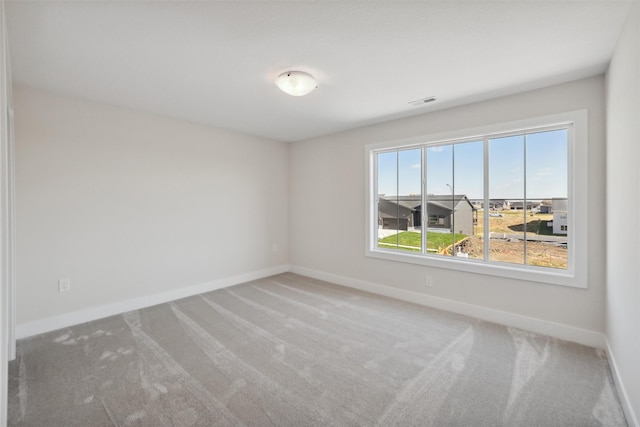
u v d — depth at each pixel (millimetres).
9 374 2029
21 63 2172
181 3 1538
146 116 3367
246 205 4418
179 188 3670
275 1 1530
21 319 2602
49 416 1641
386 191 3855
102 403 1747
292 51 2033
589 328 2424
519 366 2127
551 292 2605
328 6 1574
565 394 1820
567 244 2609
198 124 3832
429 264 3348
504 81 2492
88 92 2738
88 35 1820
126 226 3234
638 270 1486
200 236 3885
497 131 2865
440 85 2574
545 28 1762
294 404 1746
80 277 2930
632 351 1578
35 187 2672
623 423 1596
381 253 3781
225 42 1919
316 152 4559
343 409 1704
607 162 2234
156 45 1946
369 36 1857
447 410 1695
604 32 1794
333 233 4355
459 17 1665
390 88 2646
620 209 1848
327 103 3025
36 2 1497
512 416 1644
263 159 4641
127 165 3232
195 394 1831
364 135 3938
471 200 3148
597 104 2355
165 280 3551
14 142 2469
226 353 2322
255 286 4168
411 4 1557
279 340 2537
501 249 2959
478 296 3021
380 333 2670
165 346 2430
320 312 3174
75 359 2229
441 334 2646
